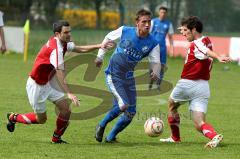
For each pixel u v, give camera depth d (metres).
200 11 77.88
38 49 68.12
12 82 39.66
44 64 18.11
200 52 18.34
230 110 29.73
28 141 19.62
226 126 24.53
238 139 21.16
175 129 20.20
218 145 19.39
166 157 17.22
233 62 60.91
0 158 16.72
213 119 26.53
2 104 29.19
